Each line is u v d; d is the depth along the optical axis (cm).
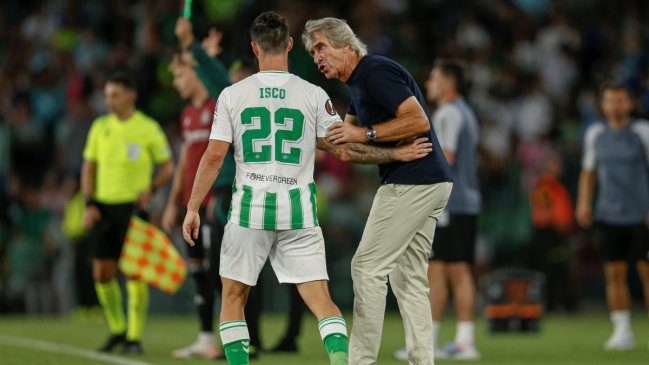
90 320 5269
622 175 3928
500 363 3312
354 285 2455
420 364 2441
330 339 2217
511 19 7756
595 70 7644
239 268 2267
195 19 6812
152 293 5550
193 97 3412
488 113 6894
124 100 3694
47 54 7125
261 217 2239
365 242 2452
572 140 6750
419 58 7412
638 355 3588
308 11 7275
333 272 5881
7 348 3691
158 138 3734
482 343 4094
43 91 6744
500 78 7175
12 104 6706
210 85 3111
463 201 3469
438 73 3497
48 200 5888
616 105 3934
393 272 2498
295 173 2272
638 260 3928
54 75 6819
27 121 6588
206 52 3078
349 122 2562
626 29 7894
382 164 2478
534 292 4578
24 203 5847
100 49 6981
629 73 7469
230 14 6838
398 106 2352
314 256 2275
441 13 7769
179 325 4931
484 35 7631
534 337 4391
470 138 3491
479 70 7225
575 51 7631
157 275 3519
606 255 3953
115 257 3666
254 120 2259
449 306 6178
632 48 7662
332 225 5997
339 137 2317
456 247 3484
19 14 7512
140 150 3697
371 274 2434
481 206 6241
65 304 5694
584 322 5303
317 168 6109
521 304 4547
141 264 3509
